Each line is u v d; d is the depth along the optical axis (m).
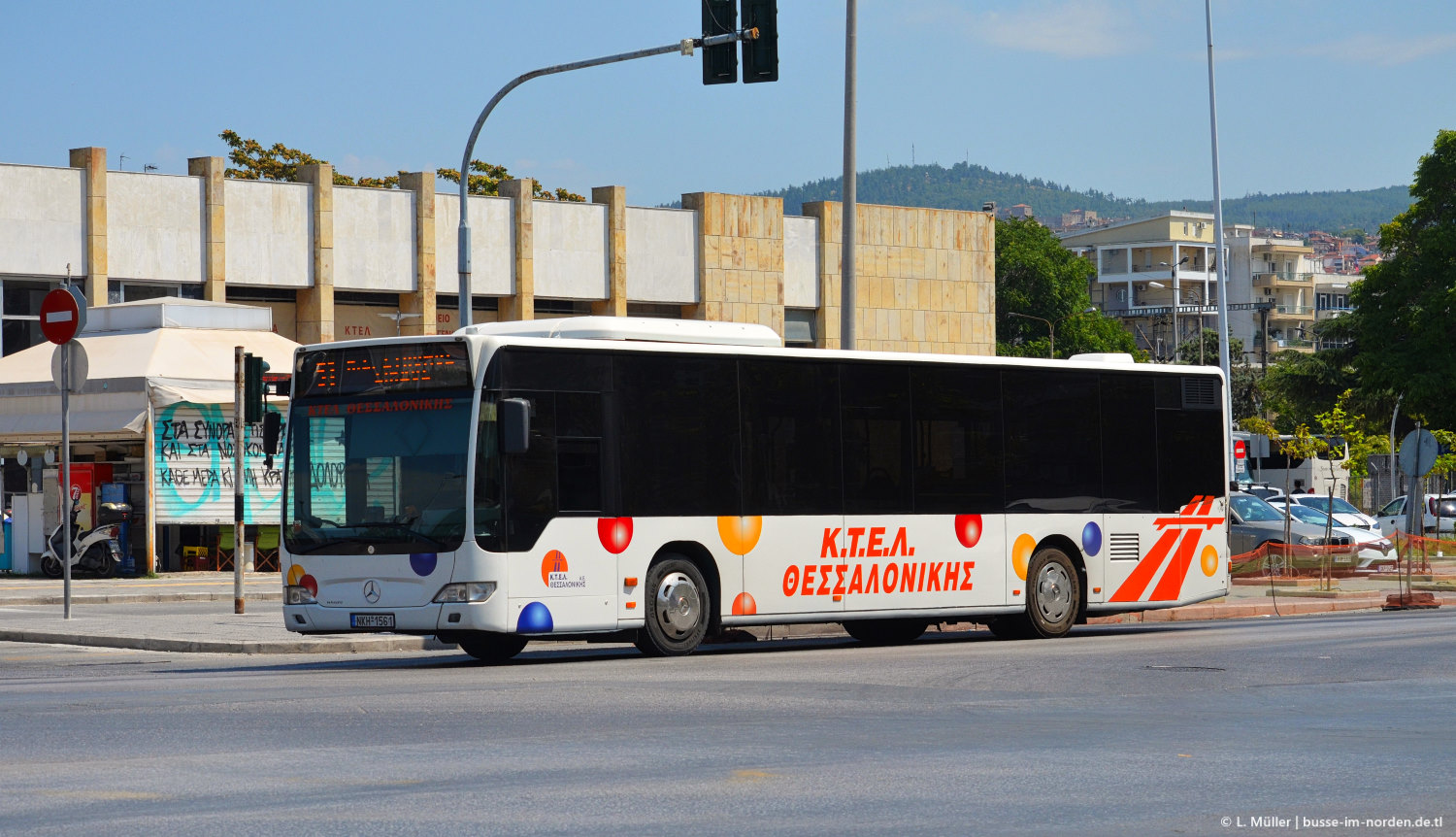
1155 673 15.69
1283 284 184.25
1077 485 21.78
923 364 20.41
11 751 10.24
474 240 49.69
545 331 18.47
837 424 19.58
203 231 45.44
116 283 44.34
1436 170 68.06
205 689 14.38
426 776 9.21
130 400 34.84
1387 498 68.94
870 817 8.00
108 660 18.73
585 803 8.33
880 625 22.05
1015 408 21.23
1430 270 67.06
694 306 54.34
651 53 24.72
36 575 35.97
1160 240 192.62
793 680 15.02
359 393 17.36
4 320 42.91
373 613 16.95
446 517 16.77
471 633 17.73
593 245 52.09
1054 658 17.42
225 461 36.12
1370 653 17.89
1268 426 75.25
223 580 34.41
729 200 54.50
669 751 10.25
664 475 18.11
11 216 42.47
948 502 20.47
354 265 47.88
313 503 17.42
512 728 11.37
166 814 8.00
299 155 67.81
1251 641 20.06
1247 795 8.66
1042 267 115.81
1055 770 9.50
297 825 7.70
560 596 17.20
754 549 18.77
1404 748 10.49
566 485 17.34
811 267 56.66
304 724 11.59
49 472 35.81
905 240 58.31
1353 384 98.00
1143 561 22.39
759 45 22.64
